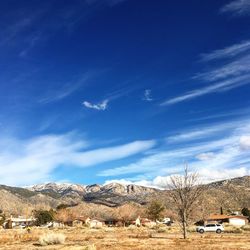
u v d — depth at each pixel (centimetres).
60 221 17012
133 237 6694
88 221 16875
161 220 17125
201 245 4722
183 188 6109
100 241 5734
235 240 5591
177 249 4231
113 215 17675
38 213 17750
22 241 6028
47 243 5275
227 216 14438
